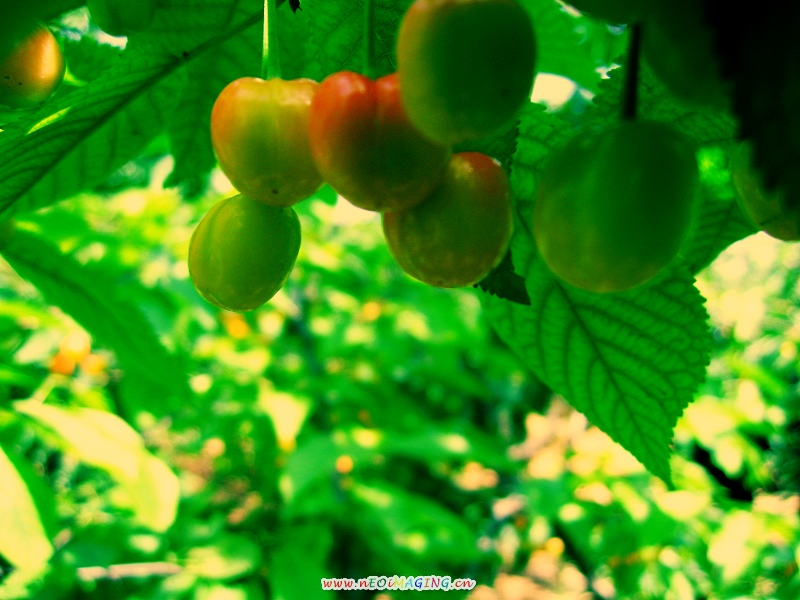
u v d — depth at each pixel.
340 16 0.15
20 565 0.18
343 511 0.48
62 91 0.19
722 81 0.08
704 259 0.16
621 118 0.11
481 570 0.61
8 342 0.35
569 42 0.23
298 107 0.12
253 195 0.13
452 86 0.10
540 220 0.11
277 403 0.41
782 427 0.59
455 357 0.59
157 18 0.15
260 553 0.43
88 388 0.33
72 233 0.35
